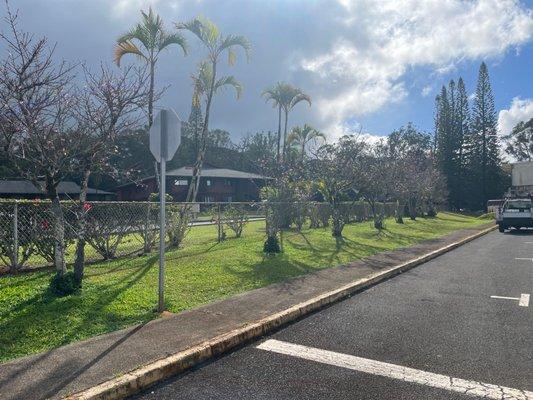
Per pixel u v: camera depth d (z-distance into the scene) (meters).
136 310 6.17
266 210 13.71
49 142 6.53
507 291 8.33
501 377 4.33
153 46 15.20
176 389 4.09
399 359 4.80
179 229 12.22
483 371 4.48
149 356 4.54
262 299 7.02
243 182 54.59
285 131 32.44
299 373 4.43
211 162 67.56
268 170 18.92
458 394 3.96
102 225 9.59
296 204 17.64
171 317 5.93
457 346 5.22
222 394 3.97
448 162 60.62
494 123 60.03
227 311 6.29
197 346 4.84
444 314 6.66
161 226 6.22
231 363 4.71
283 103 32.34
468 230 24.08
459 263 12.09
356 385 4.14
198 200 50.16
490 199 60.97
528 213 23.98
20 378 3.99
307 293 7.51
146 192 45.91
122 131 7.54
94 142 7.04
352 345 5.25
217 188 52.19
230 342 5.13
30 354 4.55
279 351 5.06
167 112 6.39
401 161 28.05
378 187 22.47
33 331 5.12
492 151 60.81
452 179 60.38
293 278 8.79
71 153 6.89
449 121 61.19
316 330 5.84
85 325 5.43
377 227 21.89
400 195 26.98
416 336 5.59
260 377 4.34
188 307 6.44
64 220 7.62
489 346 5.22
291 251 12.38
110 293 6.79
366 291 8.29
